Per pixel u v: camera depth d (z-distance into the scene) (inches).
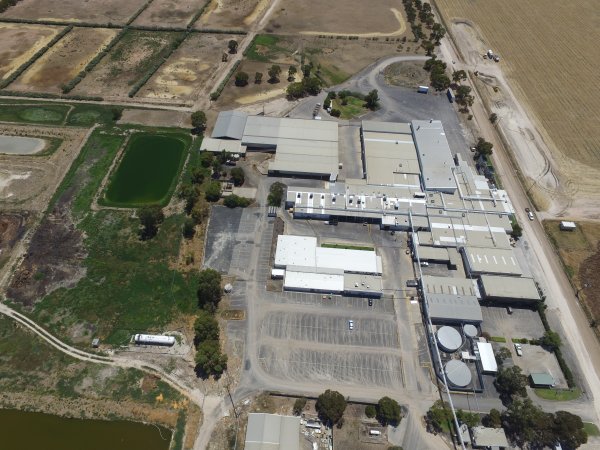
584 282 3986.2
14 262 4030.5
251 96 5910.4
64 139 5246.1
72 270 3981.3
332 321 3668.8
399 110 5782.5
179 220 4389.8
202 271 3873.0
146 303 3762.3
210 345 3348.9
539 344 3567.9
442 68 6353.3
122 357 3444.9
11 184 4707.2
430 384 3331.7
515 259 4005.9
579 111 5851.4
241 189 4665.4
